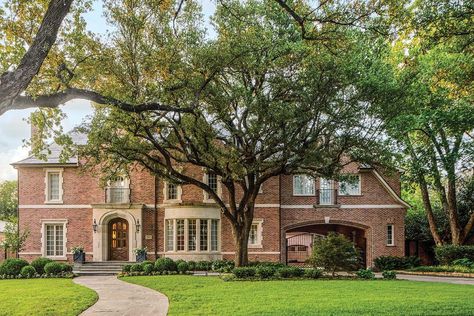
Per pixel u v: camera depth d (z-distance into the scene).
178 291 17.72
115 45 17.56
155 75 17.73
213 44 20.16
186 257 32.38
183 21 19.73
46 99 10.69
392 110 22.83
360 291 17.19
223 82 23.19
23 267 25.78
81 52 15.26
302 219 34.59
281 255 34.12
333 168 24.00
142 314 12.91
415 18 14.17
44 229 33.66
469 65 18.00
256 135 22.72
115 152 23.80
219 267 29.94
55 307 14.05
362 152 23.89
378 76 21.80
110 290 18.64
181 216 32.66
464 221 34.12
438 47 23.36
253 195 25.53
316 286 19.05
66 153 21.22
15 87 8.53
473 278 25.38
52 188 34.16
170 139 24.75
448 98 24.94
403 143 28.08
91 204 33.34
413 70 22.66
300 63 21.61
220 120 23.92
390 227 34.62
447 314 12.05
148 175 34.03
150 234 33.53
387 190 34.59
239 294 16.41
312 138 22.78
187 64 19.75
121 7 16.94
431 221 33.03
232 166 23.39
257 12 20.19
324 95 22.09
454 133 25.92
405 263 33.06
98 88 18.03
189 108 14.47
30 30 12.96
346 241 23.80
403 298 15.12
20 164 33.94
